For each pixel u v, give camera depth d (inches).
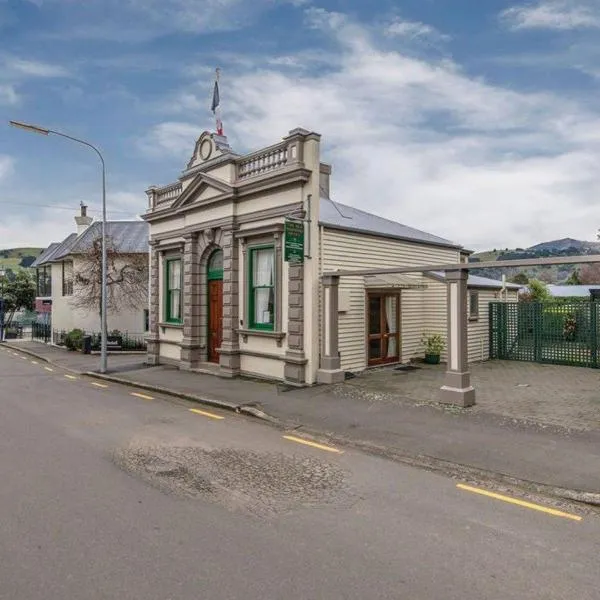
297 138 483.5
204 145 615.8
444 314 625.3
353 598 143.6
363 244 544.1
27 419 375.9
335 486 237.5
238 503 214.4
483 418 356.2
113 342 1013.8
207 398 445.7
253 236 547.5
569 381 507.5
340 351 522.3
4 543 174.6
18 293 1905.8
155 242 713.6
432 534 187.0
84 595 143.0
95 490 226.2
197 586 148.4
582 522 201.2
